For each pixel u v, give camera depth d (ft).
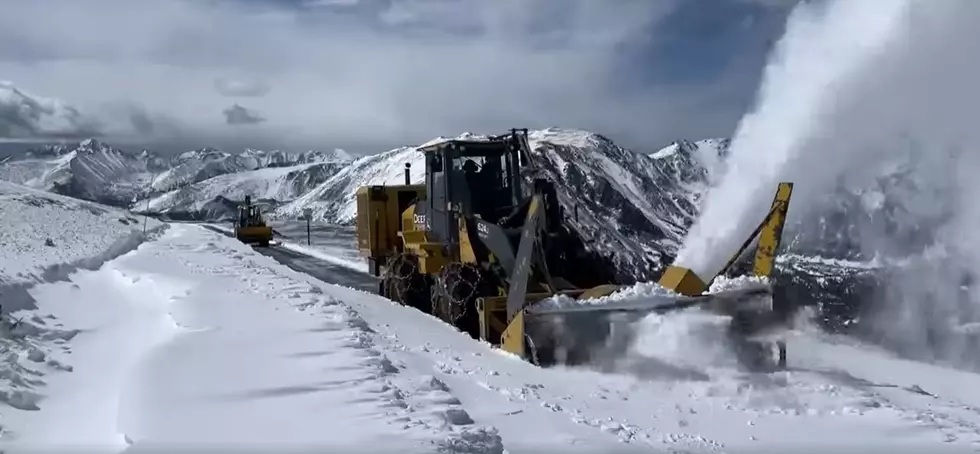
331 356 24.89
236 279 49.16
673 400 23.99
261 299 38.83
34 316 36.45
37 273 49.60
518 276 30.99
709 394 24.73
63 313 39.50
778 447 19.45
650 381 26.13
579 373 27.27
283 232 156.56
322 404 19.52
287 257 89.10
